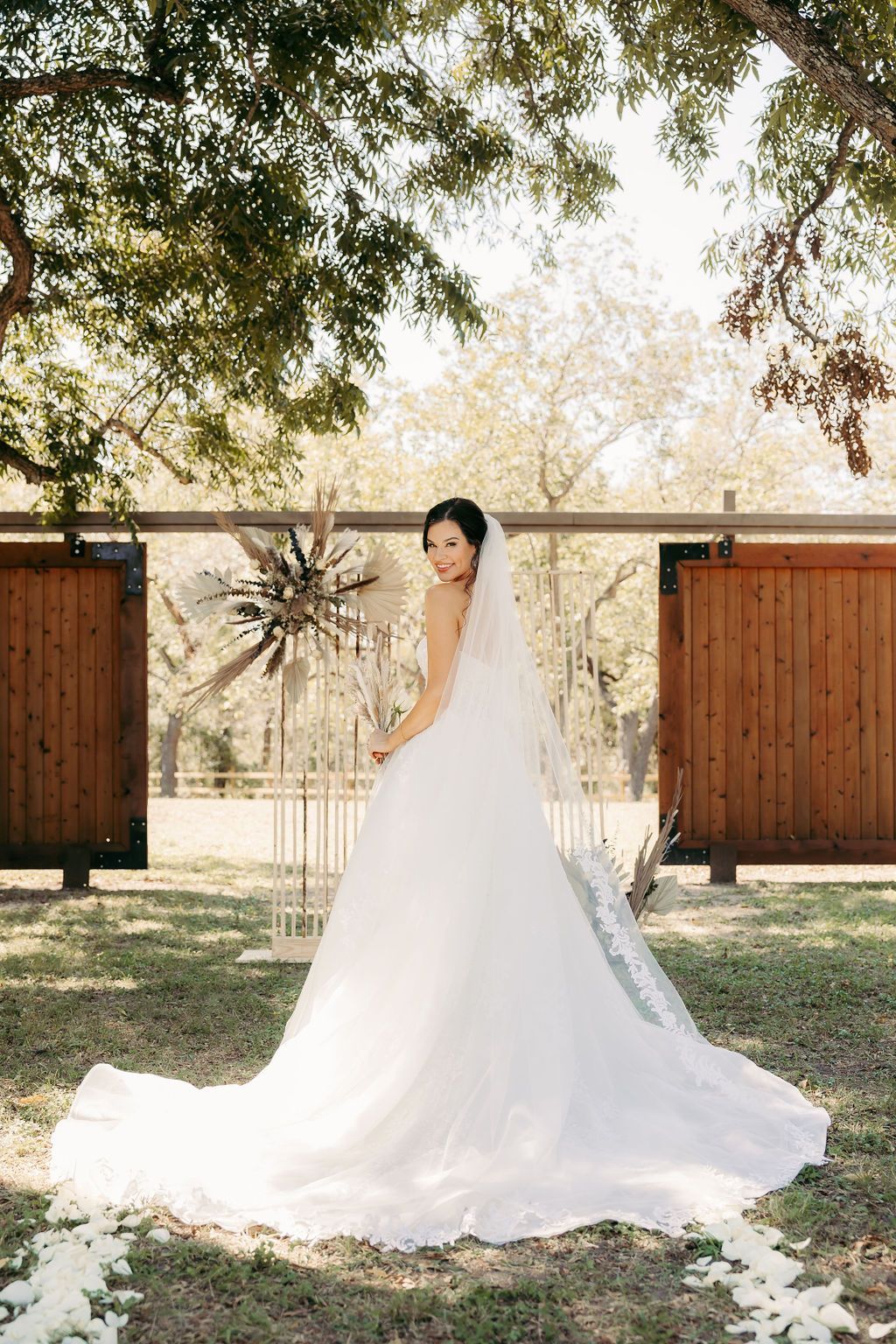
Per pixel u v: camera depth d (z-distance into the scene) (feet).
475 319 24.66
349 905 10.74
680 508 68.95
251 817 45.19
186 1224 8.50
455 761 10.77
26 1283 7.29
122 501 26.20
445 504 11.36
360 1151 9.48
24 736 26.53
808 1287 7.52
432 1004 9.95
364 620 19.19
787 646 26.99
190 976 16.81
